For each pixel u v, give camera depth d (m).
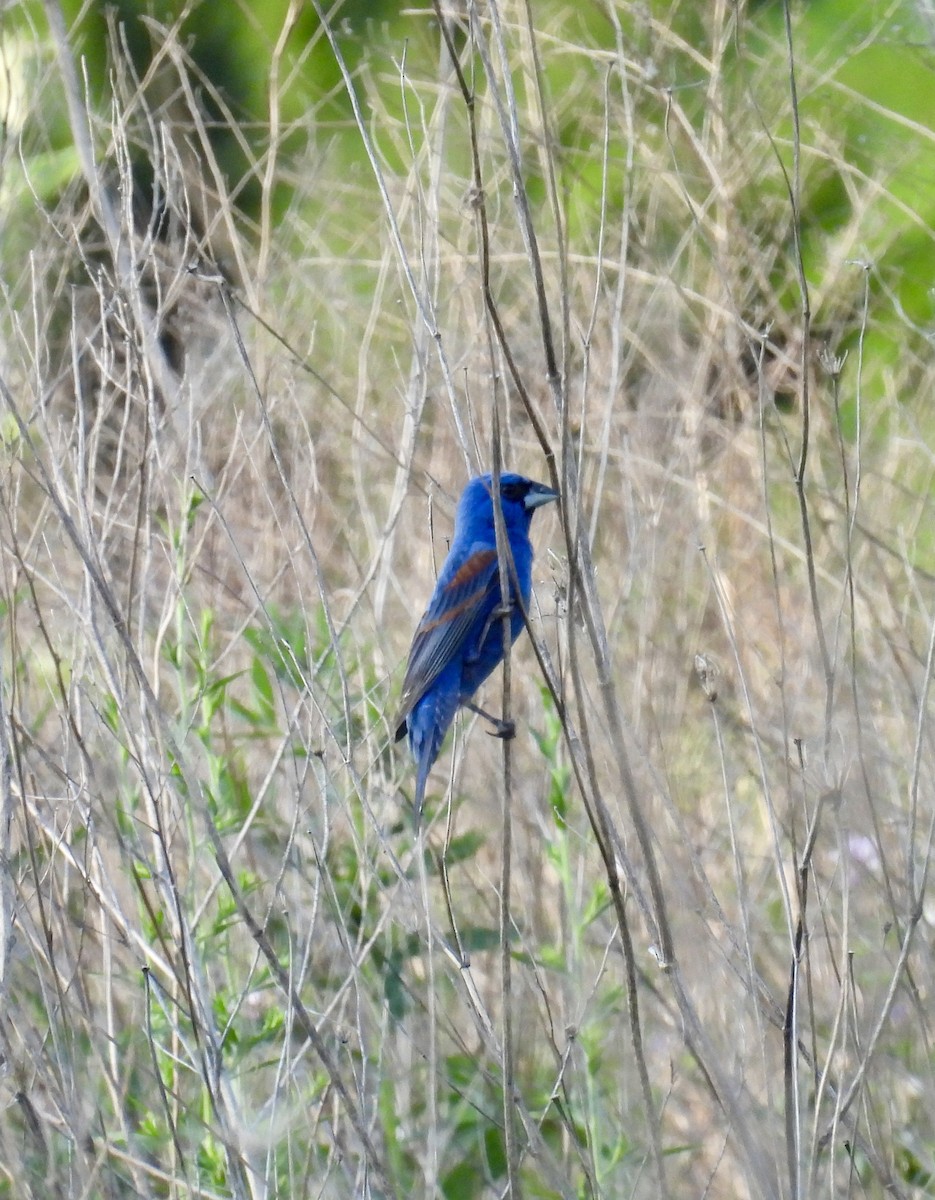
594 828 6.87
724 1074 7.13
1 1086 8.77
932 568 12.89
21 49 12.02
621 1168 8.73
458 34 15.08
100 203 9.60
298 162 15.05
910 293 16.86
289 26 11.59
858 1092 7.36
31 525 11.81
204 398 12.76
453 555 10.18
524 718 11.63
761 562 12.92
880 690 11.30
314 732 9.59
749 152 12.60
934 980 8.68
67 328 13.36
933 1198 8.77
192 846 9.14
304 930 9.81
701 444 12.84
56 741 10.45
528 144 13.78
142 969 8.09
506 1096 7.07
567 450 6.87
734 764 11.20
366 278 15.20
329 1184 8.95
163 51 11.34
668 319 13.70
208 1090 7.86
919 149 16.25
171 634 10.95
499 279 13.04
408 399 10.48
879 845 7.84
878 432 15.55
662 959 7.16
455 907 10.32
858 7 17.39
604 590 12.12
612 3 11.17
